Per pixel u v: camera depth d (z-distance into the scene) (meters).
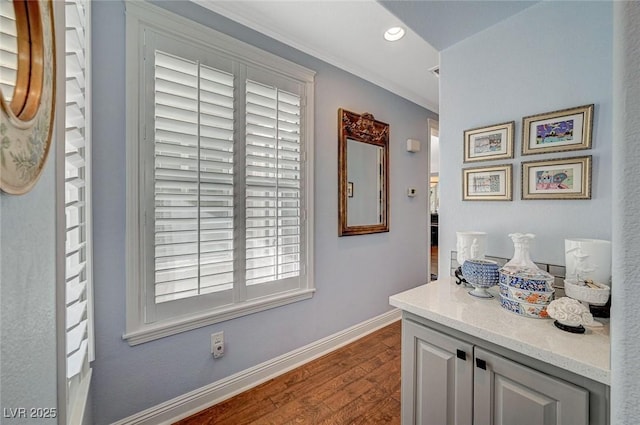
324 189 2.35
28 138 0.50
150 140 1.50
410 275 3.20
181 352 1.63
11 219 0.47
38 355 0.58
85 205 1.27
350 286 2.58
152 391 1.53
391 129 2.95
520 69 1.35
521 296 1.06
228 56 1.76
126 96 1.43
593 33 1.15
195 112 1.62
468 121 1.54
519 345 0.88
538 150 1.29
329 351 2.39
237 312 1.83
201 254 1.66
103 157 1.38
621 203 0.38
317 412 1.69
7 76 0.49
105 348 1.40
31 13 0.53
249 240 1.88
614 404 0.38
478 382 1.00
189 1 1.64
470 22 1.41
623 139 0.38
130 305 1.46
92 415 1.35
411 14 1.34
